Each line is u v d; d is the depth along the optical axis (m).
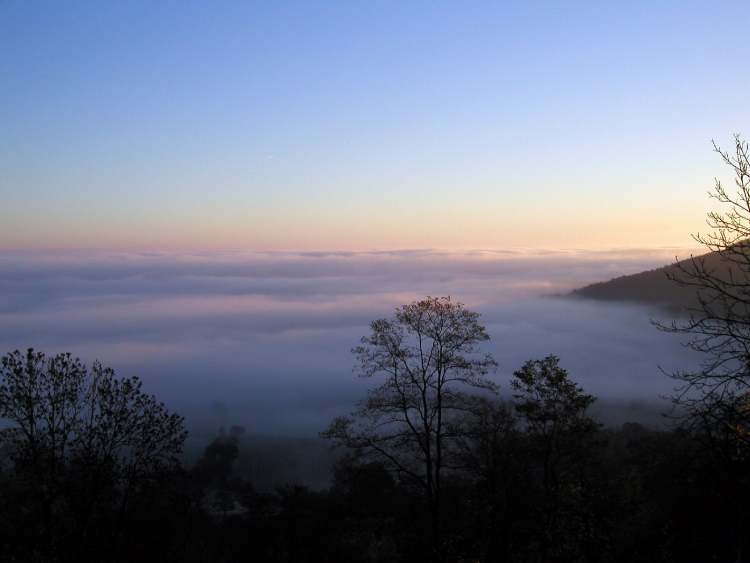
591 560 18.83
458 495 22.30
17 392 16.66
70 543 16.86
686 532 14.70
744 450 9.72
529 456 21.33
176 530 22.12
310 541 31.17
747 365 9.64
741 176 10.53
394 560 25.73
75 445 17.17
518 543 20.55
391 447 20.08
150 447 17.89
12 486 16.72
